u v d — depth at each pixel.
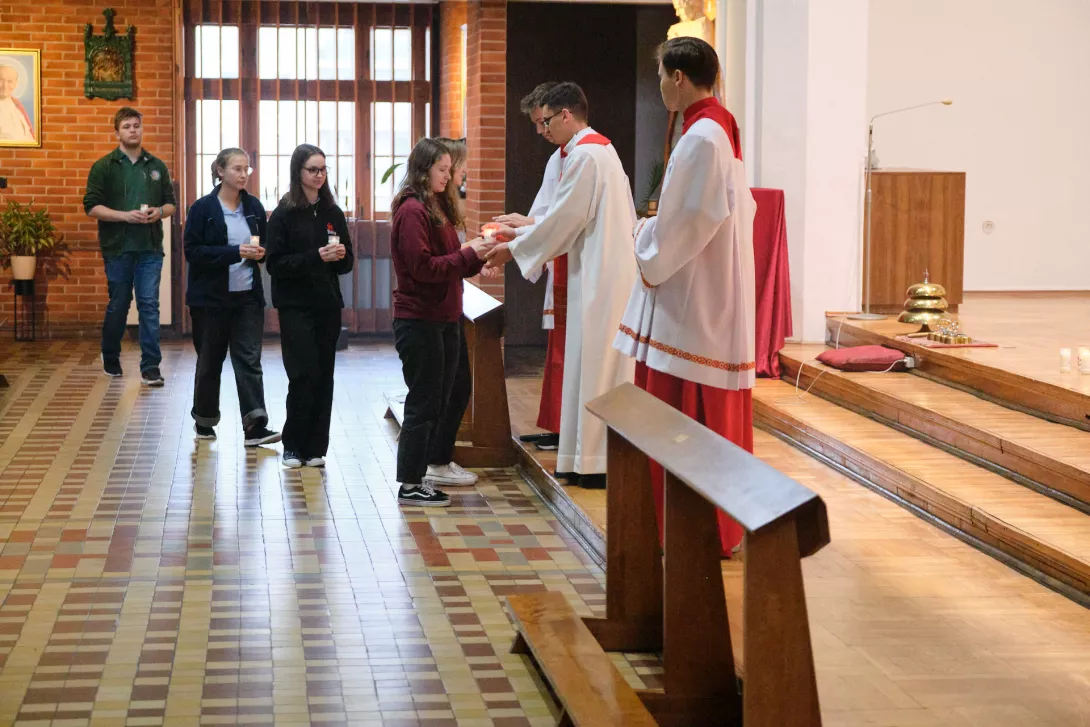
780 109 8.55
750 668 2.78
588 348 5.70
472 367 6.78
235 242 7.14
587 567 5.00
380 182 11.73
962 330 8.11
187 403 8.40
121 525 5.47
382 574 4.86
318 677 3.84
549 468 6.15
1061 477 5.13
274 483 6.27
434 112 11.83
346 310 11.77
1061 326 8.39
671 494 3.50
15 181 11.14
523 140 10.92
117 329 9.34
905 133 11.15
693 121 4.41
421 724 3.52
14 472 6.42
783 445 6.81
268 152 11.63
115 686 3.73
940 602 4.29
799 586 2.77
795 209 8.59
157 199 9.27
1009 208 11.29
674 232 4.25
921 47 11.09
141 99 11.20
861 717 3.35
